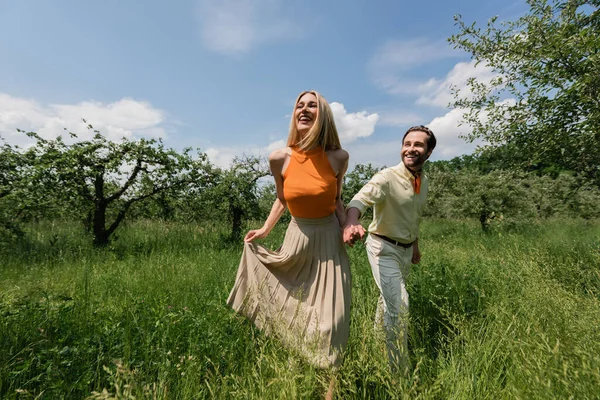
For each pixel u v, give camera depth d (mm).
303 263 2309
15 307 2648
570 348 1620
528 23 4477
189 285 4223
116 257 6570
